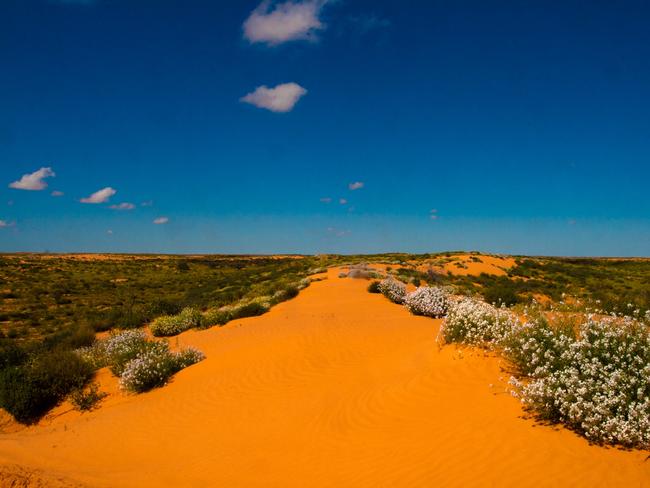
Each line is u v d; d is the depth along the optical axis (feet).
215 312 85.05
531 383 25.20
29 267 263.70
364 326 55.88
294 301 97.04
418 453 23.15
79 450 32.45
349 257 250.78
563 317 30.94
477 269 166.40
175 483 24.58
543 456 20.42
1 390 45.39
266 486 22.93
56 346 74.43
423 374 32.37
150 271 277.44
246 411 34.50
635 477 18.13
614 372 21.99
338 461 24.38
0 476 26.45
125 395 46.57
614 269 195.42
